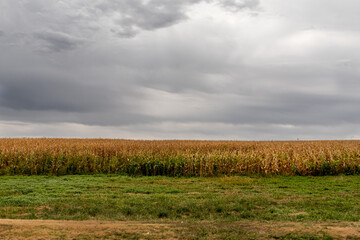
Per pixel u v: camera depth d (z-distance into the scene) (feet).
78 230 24.80
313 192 48.24
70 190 47.93
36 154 74.43
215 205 37.58
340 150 81.76
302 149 87.76
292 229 26.27
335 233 24.63
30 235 22.85
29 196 42.70
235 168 71.15
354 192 48.34
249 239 23.89
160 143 117.08
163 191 49.01
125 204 37.63
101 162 76.79
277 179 62.28
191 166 70.49
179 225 27.96
